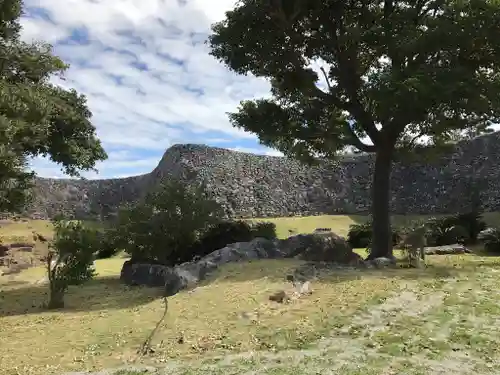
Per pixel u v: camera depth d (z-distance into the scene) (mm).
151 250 15680
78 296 12320
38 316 9438
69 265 10938
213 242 17375
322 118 16844
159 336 7105
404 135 17359
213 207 16859
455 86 12039
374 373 5340
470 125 14516
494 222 30266
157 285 13367
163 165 48156
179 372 5637
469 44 12727
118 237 15961
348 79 15492
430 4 13984
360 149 16250
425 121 15039
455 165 40375
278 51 15562
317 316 7824
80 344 6973
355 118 16250
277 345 6586
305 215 41062
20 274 16875
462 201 37375
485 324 7062
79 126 15477
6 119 9539
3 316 9656
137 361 6164
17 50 13266
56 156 15766
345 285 9953
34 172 14188
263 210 41125
